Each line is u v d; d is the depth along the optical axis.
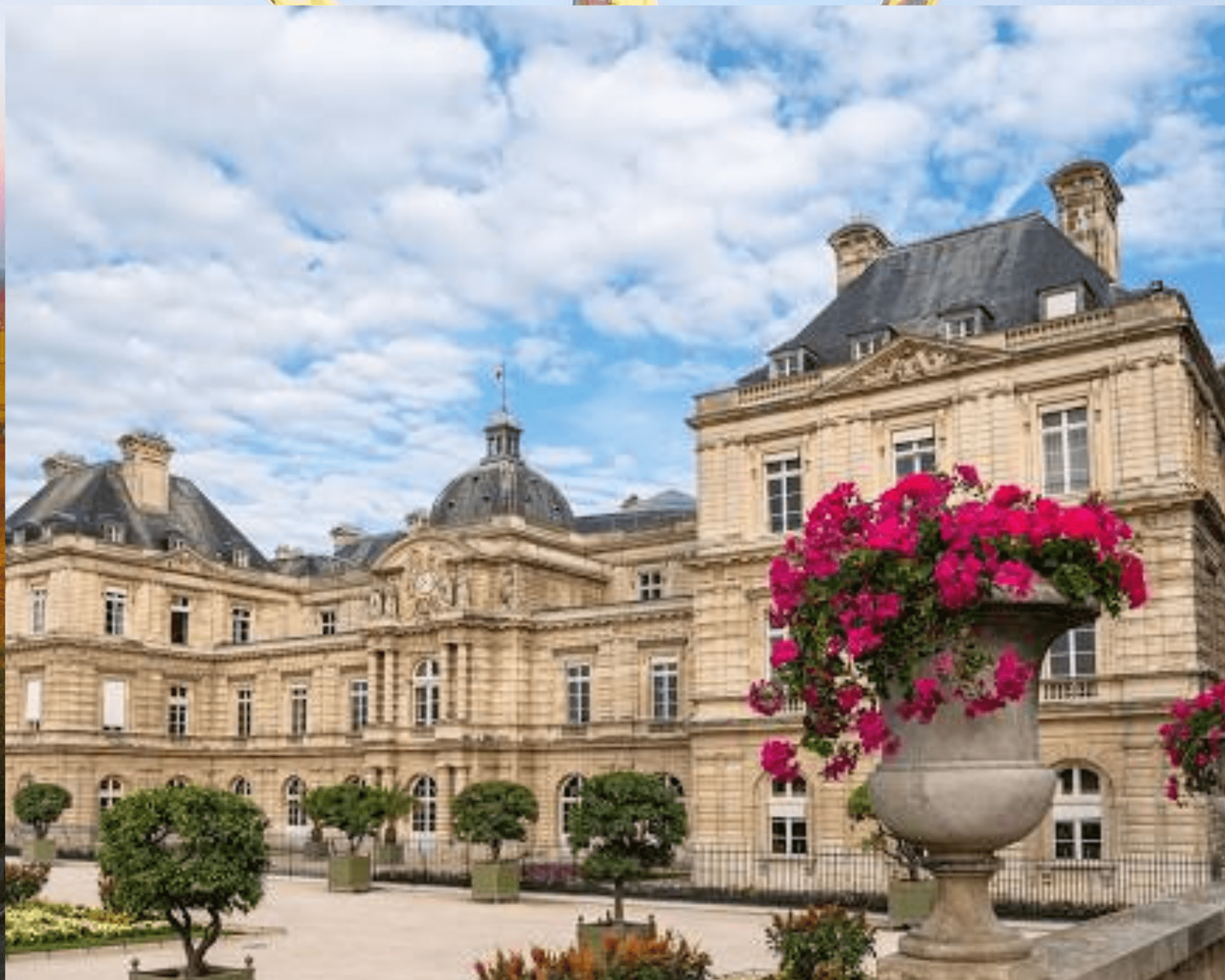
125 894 20.42
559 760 59.03
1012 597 8.65
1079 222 47.28
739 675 43.47
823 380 42.84
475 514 69.19
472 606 60.47
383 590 63.16
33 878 34.75
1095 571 9.10
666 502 84.81
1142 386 36.72
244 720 75.38
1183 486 35.56
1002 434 38.97
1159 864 34.66
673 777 55.34
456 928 33.22
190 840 20.64
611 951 16.08
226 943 29.89
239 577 79.38
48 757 68.75
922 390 40.78
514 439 73.12
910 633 8.90
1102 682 36.50
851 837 40.09
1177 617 35.44
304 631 82.75
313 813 50.12
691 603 56.12
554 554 65.31
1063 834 36.66
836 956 18.59
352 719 69.69
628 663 58.03
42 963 26.44
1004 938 8.73
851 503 9.81
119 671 71.81
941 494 9.34
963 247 45.66
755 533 43.81
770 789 42.56
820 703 9.79
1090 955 9.27
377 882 47.38
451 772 58.31
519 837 42.19
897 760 9.07
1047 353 38.28
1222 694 17.58
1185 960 10.59
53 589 70.81
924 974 8.50
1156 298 36.62
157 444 79.00
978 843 8.76
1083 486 37.50
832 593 9.33
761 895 38.75
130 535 74.94
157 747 73.00
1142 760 35.38
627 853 30.11
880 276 47.25
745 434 44.44
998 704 8.72
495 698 60.06
